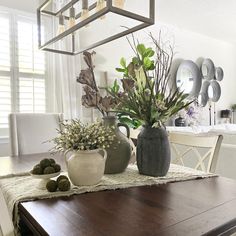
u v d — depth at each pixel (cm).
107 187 111
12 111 320
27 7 323
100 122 130
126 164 135
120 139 133
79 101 346
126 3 364
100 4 145
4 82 315
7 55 316
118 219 79
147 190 109
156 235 69
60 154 203
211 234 71
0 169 150
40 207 90
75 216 82
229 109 577
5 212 85
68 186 105
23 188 110
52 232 71
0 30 310
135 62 153
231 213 84
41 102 340
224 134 255
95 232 71
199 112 500
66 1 303
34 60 333
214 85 539
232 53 589
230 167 235
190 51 497
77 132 113
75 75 342
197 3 373
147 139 128
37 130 234
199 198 99
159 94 126
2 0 306
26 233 94
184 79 475
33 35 331
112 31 388
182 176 130
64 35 165
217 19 436
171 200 97
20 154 219
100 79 380
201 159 165
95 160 112
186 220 78
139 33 416
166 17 426
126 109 129
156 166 127
